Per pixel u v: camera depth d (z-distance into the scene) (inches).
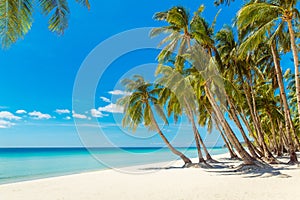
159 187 335.0
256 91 842.8
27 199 298.8
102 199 280.1
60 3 233.1
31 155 1678.2
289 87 893.2
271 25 386.6
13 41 214.4
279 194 256.2
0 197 313.1
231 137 487.5
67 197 301.0
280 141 979.9
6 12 207.0
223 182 347.3
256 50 597.6
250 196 255.6
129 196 287.7
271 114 858.8
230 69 622.2
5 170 774.5
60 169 753.6
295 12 385.7
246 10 384.2
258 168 449.4
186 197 267.1
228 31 609.9
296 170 416.2
